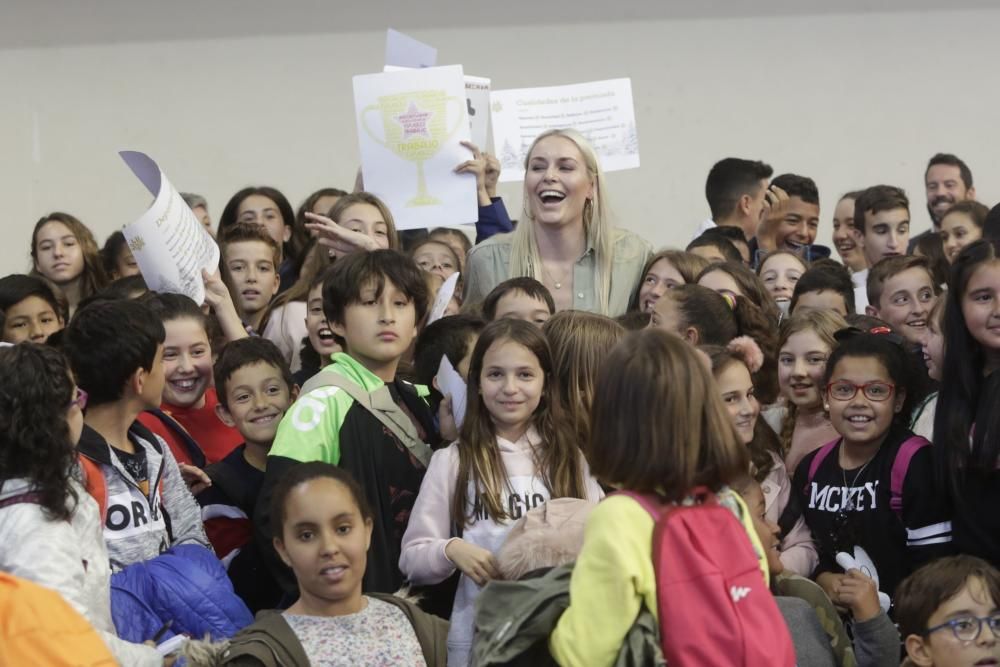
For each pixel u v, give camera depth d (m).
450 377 3.68
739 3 8.49
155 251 4.26
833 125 8.48
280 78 8.55
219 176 8.52
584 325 3.54
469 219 5.04
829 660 3.26
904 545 3.60
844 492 3.72
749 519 2.74
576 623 2.52
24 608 2.36
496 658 2.63
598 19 8.52
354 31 8.54
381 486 3.51
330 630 3.07
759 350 4.14
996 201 8.45
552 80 8.52
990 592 3.17
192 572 3.31
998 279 3.47
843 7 8.48
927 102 8.46
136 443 3.55
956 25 8.46
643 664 2.48
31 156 8.46
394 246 4.91
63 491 2.93
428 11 8.53
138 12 8.50
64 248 5.96
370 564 3.44
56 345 4.10
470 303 4.88
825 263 5.86
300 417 3.52
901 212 6.13
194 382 4.29
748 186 6.94
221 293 4.48
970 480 3.47
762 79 8.51
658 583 2.51
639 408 2.57
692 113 8.51
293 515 3.10
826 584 3.64
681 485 2.56
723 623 2.50
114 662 2.40
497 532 3.26
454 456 3.39
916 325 4.77
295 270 6.03
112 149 8.48
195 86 8.52
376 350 3.67
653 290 4.72
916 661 3.23
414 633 3.14
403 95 5.07
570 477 3.35
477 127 5.44
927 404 3.92
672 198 8.52
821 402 4.11
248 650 2.98
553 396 3.43
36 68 8.48
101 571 3.04
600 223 4.82
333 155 8.54
